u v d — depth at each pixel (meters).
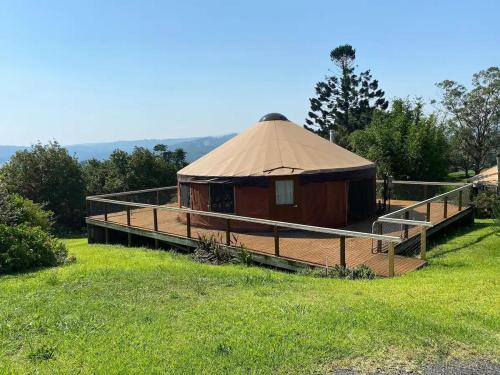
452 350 4.23
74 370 3.94
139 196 16.88
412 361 4.00
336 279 7.53
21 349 4.41
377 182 16.59
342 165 12.61
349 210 12.83
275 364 3.94
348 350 4.18
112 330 4.81
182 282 6.87
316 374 3.79
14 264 8.52
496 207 12.47
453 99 39.97
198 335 4.59
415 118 23.28
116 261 9.45
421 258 9.02
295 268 8.89
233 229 12.29
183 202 13.99
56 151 23.44
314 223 12.06
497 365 3.96
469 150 39.81
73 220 23.97
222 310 5.36
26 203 13.23
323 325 4.76
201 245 10.38
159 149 44.25
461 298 6.03
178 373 3.82
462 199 14.07
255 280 7.06
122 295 6.18
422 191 16.06
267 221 9.29
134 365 3.98
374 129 22.47
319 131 46.94
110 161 28.48
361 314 5.10
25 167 22.70
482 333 4.69
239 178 12.08
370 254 9.27
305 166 12.09
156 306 5.63
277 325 4.77
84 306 5.64
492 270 8.09
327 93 46.12
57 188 23.08
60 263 9.34
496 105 38.41
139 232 12.91
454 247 10.72
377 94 45.56
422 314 5.22
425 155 21.08
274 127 13.92
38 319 5.18
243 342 4.37
